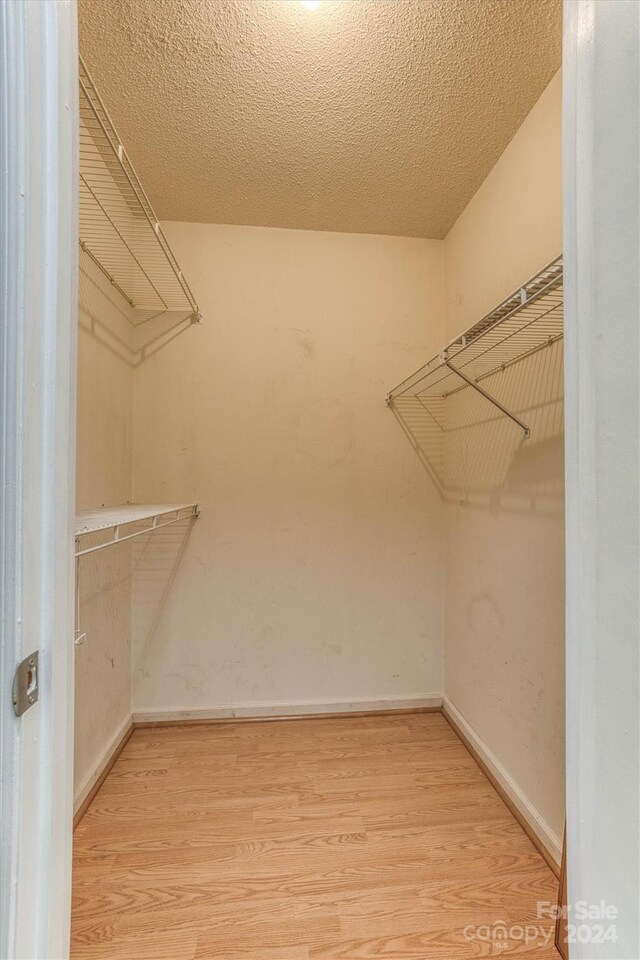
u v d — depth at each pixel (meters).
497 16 1.05
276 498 1.98
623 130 0.42
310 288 2.00
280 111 1.33
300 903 1.06
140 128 1.39
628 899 0.40
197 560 1.93
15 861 0.38
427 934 0.99
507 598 1.48
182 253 1.92
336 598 2.01
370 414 2.04
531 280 0.93
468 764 1.63
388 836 1.27
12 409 0.39
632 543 0.41
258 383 1.97
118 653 1.72
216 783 1.50
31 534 0.40
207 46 1.12
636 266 0.40
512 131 1.42
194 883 1.11
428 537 2.06
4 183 0.38
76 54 0.47
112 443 1.66
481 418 1.69
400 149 1.49
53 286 0.43
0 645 0.38
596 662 0.45
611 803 0.43
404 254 2.05
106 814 1.35
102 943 0.97
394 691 2.03
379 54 1.14
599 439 0.45
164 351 1.92
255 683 1.96
